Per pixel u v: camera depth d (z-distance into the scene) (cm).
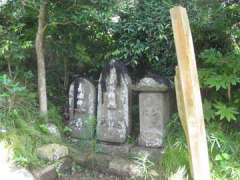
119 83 404
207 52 381
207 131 346
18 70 453
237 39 435
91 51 512
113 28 492
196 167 281
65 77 491
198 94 276
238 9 397
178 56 275
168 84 388
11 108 383
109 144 411
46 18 419
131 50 474
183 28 270
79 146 408
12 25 457
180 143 350
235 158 332
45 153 353
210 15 403
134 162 366
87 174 374
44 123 403
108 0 413
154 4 466
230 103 366
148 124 392
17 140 343
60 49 482
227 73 358
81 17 413
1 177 313
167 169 340
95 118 427
